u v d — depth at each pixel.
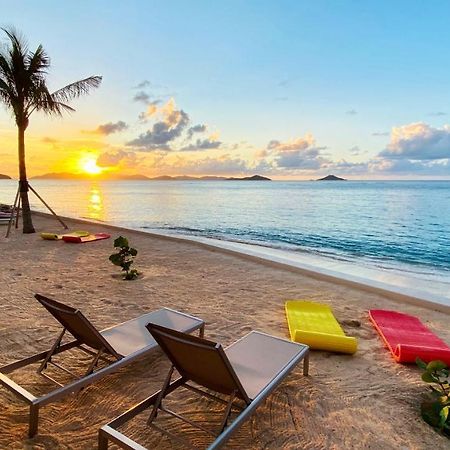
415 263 11.18
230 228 19.55
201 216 26.25
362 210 31.06
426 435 2.64
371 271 9.78
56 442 2.45
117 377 3.29
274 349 3.17
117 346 3.19
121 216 25.58
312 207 34.66
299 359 3.04
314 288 6.35
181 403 2.92
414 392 3.21
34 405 2.45
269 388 2.56
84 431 2.57
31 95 10.97
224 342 4.14
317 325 4.41
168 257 8.49
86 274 6.91
